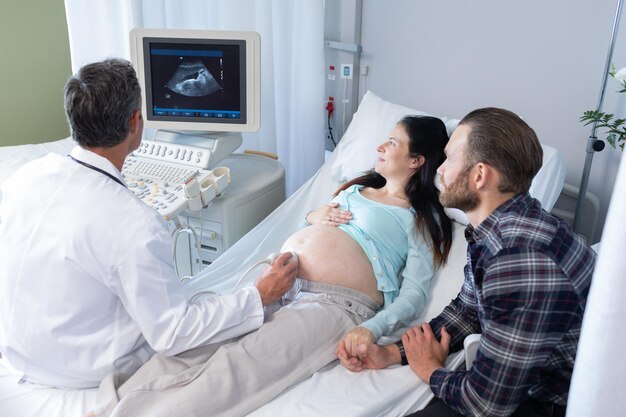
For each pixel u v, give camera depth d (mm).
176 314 1082
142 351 1171
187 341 1101
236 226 1934
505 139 1022
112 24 2039
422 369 1202
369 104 2008
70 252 1016
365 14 2494
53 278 1031
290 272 1316
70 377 1110
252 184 2023
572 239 999
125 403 1019
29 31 2080
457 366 1253
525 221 1009
